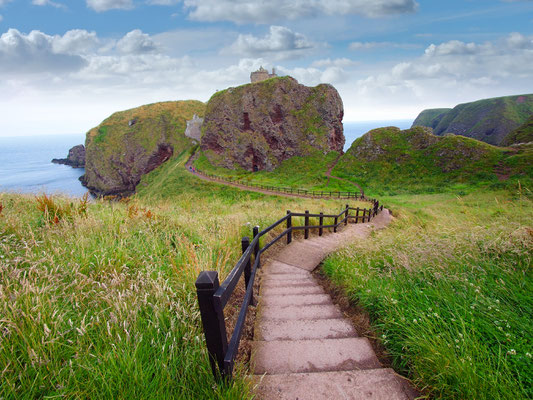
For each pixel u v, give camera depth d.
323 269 5.66
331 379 2.12
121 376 1.76
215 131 95.06
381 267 4.42
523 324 2.17
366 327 3.06
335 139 93.06
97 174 122.19
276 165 86.50
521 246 3.44
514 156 51.84
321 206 20.34
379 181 60.12
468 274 3.13
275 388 2.03
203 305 1.80
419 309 2.71
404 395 1.98
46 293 2.44
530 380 1.74
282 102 90.75
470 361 1.89
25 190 7.64
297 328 3.07
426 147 63.59
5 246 3.29
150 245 4.36
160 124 123.69
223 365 1.92
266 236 7.43
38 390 1.71
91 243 3.84
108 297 2.56
